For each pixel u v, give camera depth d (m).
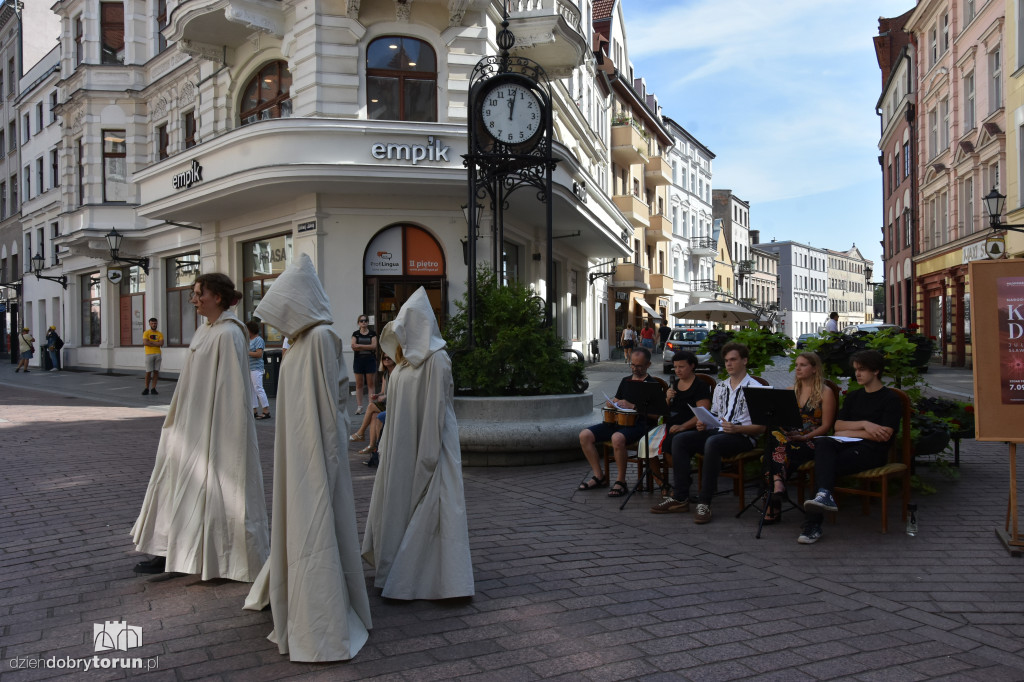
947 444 7.04
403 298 17.58
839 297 125.81
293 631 3.47
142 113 25.09
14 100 37.28
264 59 18.67
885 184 43.66
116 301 27.28
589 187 21.77
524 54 19.08
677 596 4.41
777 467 6.09
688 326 33.97
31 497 7.04
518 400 8.50
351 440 10.51
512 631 3.87
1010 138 22.33
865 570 4.92
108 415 13.90
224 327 4.53
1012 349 5.30
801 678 3.36
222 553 4.41
